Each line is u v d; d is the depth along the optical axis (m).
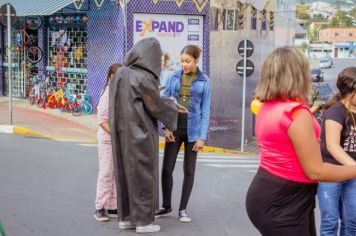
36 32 20.70
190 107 6.70
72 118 17.97
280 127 3.42
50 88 19.55
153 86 6.00
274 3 26.73
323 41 121.50
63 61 19.62
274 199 3.51
